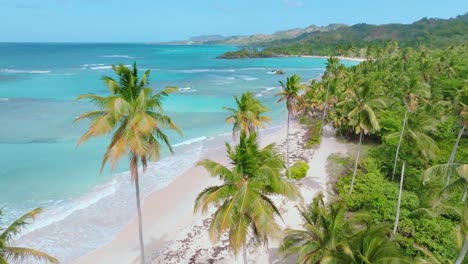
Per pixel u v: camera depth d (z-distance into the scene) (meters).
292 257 21.44
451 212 22.50
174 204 28.44
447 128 41.06
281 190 13.79
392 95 51.88
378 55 133.75
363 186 28.31
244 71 142.12
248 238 23.23
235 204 13.60
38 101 65.81
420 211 20.16
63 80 94.12
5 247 12.48
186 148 42.62
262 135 50.28
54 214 26.11
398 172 31.39
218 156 39.69
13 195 28.55
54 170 33.88
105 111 15.40
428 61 79.38
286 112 65.75
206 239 23.72
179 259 21.67
